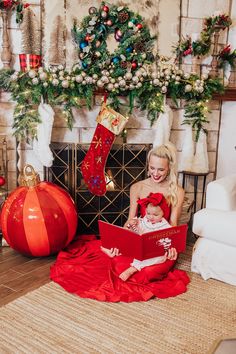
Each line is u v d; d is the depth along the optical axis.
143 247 2.01
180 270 2.36
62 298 2.00
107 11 2.83
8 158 2.94
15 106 2.79
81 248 2.64
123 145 2.88
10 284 2.17
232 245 2.17
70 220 2.48
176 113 3.19
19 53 2.84
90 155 2.76
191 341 1.67
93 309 1.91
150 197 2.31
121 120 2.75
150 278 2.14
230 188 2.33
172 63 3.09
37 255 2.49
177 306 1.96
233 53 3.06
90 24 2.82
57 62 2.85
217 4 3.11
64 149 2.83
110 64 2.90
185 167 3.21
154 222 2.30
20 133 2.72
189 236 3.01
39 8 2.78
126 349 1.61
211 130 3.32
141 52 2.96
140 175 2.96
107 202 2.93
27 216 2.34
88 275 2.25
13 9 2.75
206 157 3.22
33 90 2.67
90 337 1.68
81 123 2.99
